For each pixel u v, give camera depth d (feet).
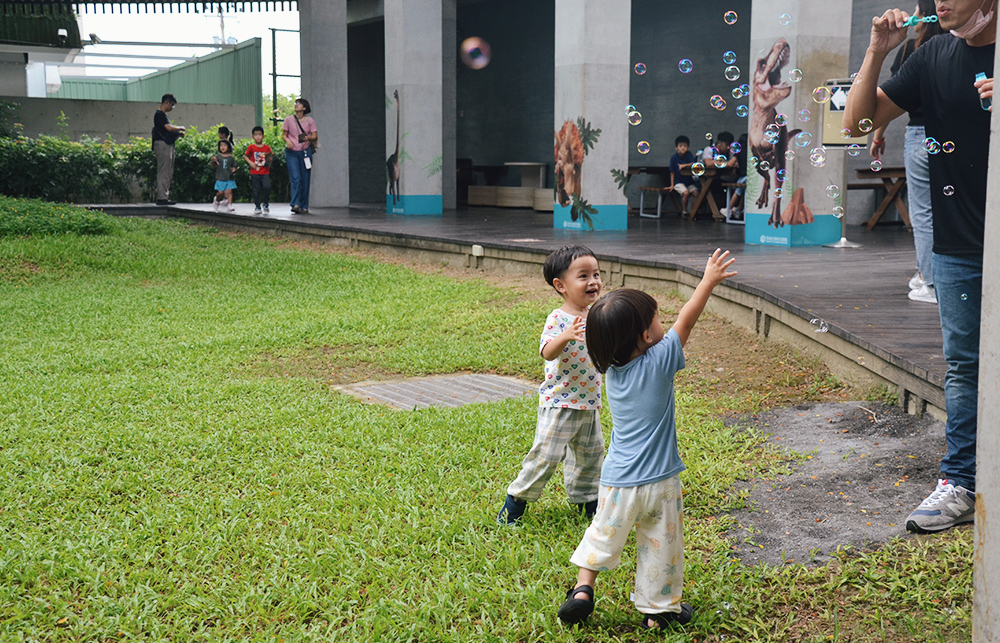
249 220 48.39
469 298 28.04
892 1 38.11
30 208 43.96
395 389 18.70
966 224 9.33
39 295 30.30
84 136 66.90
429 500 11.72
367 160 75.66
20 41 72.54
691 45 52.29
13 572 9.78
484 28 68.08
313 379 19.29
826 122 30.12
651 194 54.75
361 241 40.27
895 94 10.14
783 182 31.07
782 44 30.63
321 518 11.24
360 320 25.14
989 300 5.91
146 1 64.23
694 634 8.45
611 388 8.46
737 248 30.50
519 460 13.30
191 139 64.34
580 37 37.68
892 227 39.34
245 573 9.73
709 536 10.37
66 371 19.94
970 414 9.82
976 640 6.14
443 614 8.75
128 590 9.46
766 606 8.81
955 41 9.32
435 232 38.29
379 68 74.49
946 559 9.14
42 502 11.98
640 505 8.21
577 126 38.34
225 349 22.21
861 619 8.48
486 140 69.05
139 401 17.16
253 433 14.85
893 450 12.33
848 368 16.05
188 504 11.76
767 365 18.03
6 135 65.10
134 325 25.58
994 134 5.86
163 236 44.14
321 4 56.95
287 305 28.48
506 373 20.02
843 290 20.27
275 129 67.31
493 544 10.39
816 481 11.71
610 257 28.14
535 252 30.86
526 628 8.59
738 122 50.11
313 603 9.03
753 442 13.55
